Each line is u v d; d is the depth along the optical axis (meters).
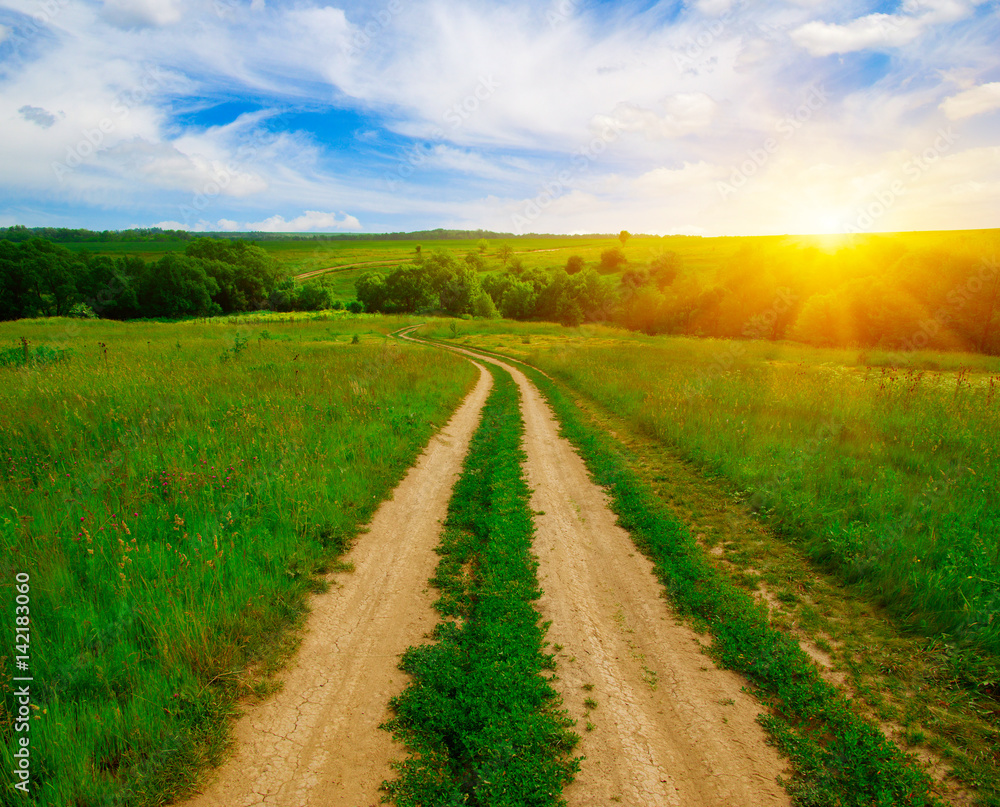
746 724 3.54
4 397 9.74
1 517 5.43
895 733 3.42
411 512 7.44
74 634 4.02
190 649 3.99
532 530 6.83
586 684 3.93
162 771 3.10
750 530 6.61
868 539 5.66
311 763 3.23
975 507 6.05
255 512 6.42
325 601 5.12
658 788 3.02
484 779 3.07
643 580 5.56
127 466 7.03
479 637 4.52
